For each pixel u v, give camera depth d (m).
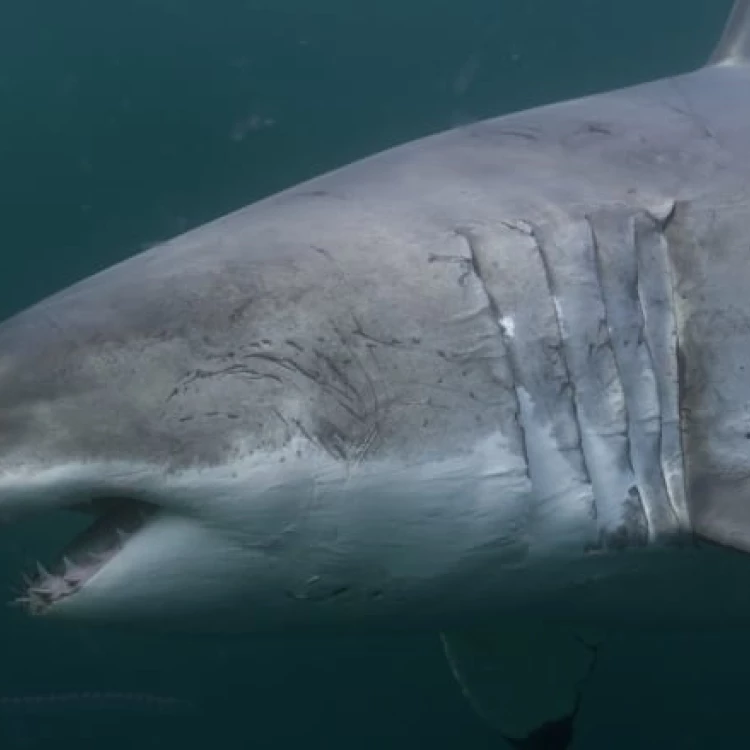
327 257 2.91
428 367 2.79
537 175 3.23
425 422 2.75
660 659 6.62
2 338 2.82
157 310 2.79
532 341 2.88
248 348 2.72
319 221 3.05
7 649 6.87
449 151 3.42
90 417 2.59
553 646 4.17
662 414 2.99
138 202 8.25
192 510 2.60
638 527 2.95
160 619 2.72
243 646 6.84
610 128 3.54
